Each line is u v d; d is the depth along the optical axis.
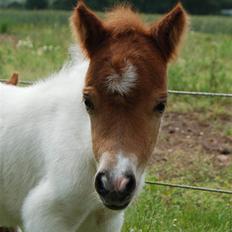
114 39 5.88
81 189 6.45
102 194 5.51
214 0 64.88
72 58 7.00
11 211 7.28
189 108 15.98
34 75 18.05
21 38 28.31
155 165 12.09
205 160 12.45
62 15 41.12
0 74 17.80
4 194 7.18
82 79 6.64
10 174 7.01
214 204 10.05
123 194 5.45
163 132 14.24
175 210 9.60
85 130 6.36
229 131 14.34
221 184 11.23
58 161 6.52
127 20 6.01
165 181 11.20
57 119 6.65
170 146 13.34
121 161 5.49
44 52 22.16
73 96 6.62
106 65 5.68
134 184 5.52
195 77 17.98
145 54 5.77
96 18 5.96
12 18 40.47
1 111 7.14
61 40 26.23
